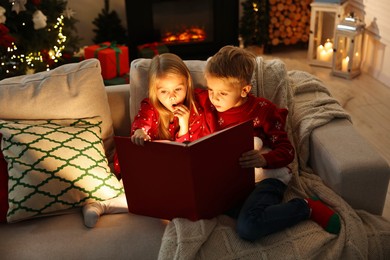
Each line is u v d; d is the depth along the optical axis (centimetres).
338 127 179
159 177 148
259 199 155
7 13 309
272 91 192
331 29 400
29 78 187
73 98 183
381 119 317
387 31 351
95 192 166
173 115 182
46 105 181
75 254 146
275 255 140
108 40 422
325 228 150
